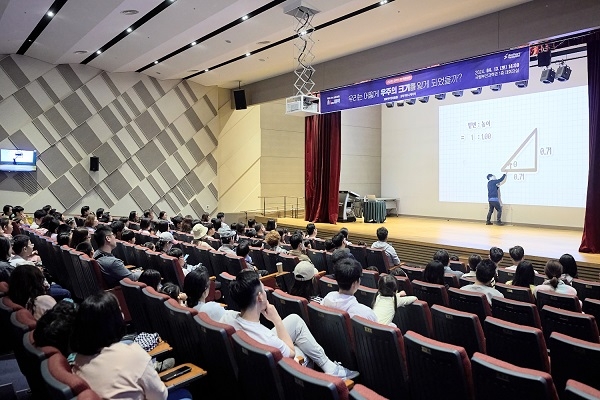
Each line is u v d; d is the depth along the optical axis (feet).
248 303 8.97
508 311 12.85
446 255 20.20
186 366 9.09
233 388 8.63
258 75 44.47
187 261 23.04
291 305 11.96
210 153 49.49
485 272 14.84
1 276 14.39
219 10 27.09
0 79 36.55
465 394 7.84
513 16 27.48
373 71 35.70
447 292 14.67
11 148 37.17
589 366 8.76
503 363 7.18
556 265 15.80
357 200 50.52
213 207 49.75
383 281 12.23
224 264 19.88
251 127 51.98
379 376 9.48
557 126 39.99
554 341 9.20
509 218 43.45
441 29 31.19
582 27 24.67
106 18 28.04
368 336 9.35
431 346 8.11
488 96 45.06
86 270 16.63
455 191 48.47
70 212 40.45
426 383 8.45
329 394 6.22
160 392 7.04
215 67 41.52
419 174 52.54
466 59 30.17
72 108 40.14
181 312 9.59
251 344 7.73
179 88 46.96
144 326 12.48
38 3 25.49
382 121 57.52
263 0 25.72
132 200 44.01
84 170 41.04
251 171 52.01
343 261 11.41
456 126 48.16
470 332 10.80
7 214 32.14
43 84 38.65
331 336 10.48
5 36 31.55
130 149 43.68
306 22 27.32
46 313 7.72
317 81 40.19
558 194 40.09
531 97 41.65
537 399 6.67
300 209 55.83
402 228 41.01
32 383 7.99
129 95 43.50
